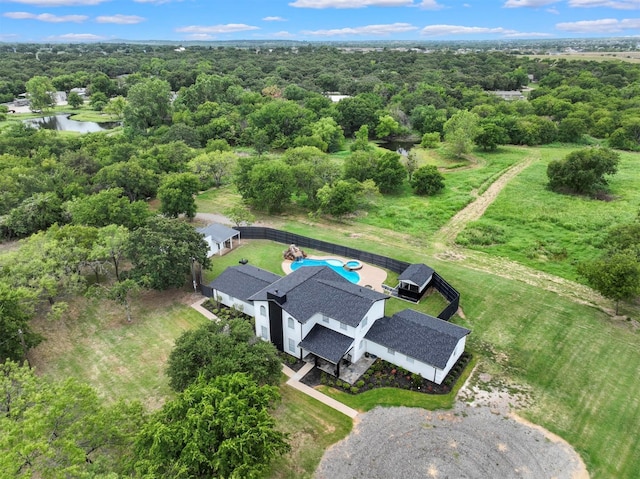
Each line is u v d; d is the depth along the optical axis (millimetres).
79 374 33625
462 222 63500
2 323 32531
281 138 109688
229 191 77812
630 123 102625
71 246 42906
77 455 20703
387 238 58281
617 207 65188
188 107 132875
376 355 35031
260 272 44312
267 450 22281
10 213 56750
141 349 36531
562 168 72625
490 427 28234
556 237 56688
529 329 38438
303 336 34250
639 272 38000
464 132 96688
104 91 170000
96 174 68562
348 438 27516
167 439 21406
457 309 41344
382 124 120062
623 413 29312
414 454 26250
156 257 41219
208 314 41438
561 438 27422
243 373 26156
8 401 25266
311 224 63281
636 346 36031
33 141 88625
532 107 128250
